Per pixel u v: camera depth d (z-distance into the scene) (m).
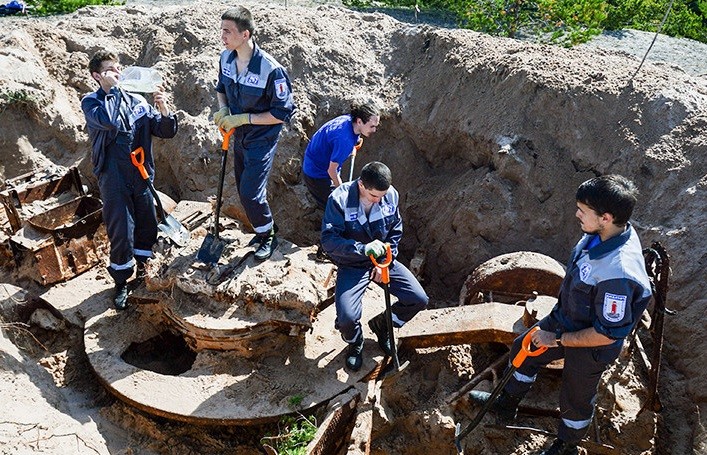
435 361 5.45
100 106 4.86
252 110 4.95
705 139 6.12
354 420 4.77
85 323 5.43
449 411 5.12
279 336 5.11
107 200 5.17
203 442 4.89
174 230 5.58
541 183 6.59
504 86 7.00
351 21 8.91
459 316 5.23
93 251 6.02
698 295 5.62
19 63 7.39
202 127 7.49
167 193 7.71
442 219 7.12
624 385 5.30
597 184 3.64
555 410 5.10
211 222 6.01
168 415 4.68
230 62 4.89
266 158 5.10
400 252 7.52
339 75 7.93
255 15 8.55
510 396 4.76
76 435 4.50
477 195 6.77
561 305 4.19
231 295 5.03
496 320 5.06
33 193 6.16
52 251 5.74
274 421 4.67
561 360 5.06
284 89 4.86
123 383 4.88
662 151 6.21
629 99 6.53
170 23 8.60
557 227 6.55
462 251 6.88
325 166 5.58
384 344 5.07
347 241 4.49
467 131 7.10
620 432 5.05
